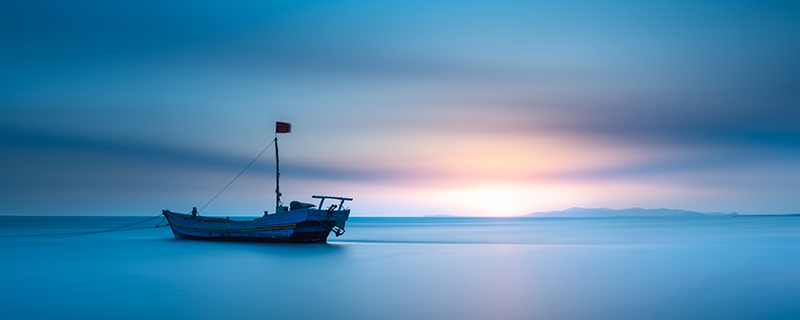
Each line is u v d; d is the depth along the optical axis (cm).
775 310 2591
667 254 5672
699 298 2909
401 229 16325
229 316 2477
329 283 3447
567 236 10519
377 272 4003
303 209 6172
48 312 2575
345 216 6694
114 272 3994
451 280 3591
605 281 3541
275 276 3762
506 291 3127
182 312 2558
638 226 18300
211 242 7006
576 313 2536
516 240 8944
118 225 18925
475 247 6912
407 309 2616
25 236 9800
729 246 6919
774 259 5016
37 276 3791
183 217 7800
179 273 3925
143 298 2909
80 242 7562
